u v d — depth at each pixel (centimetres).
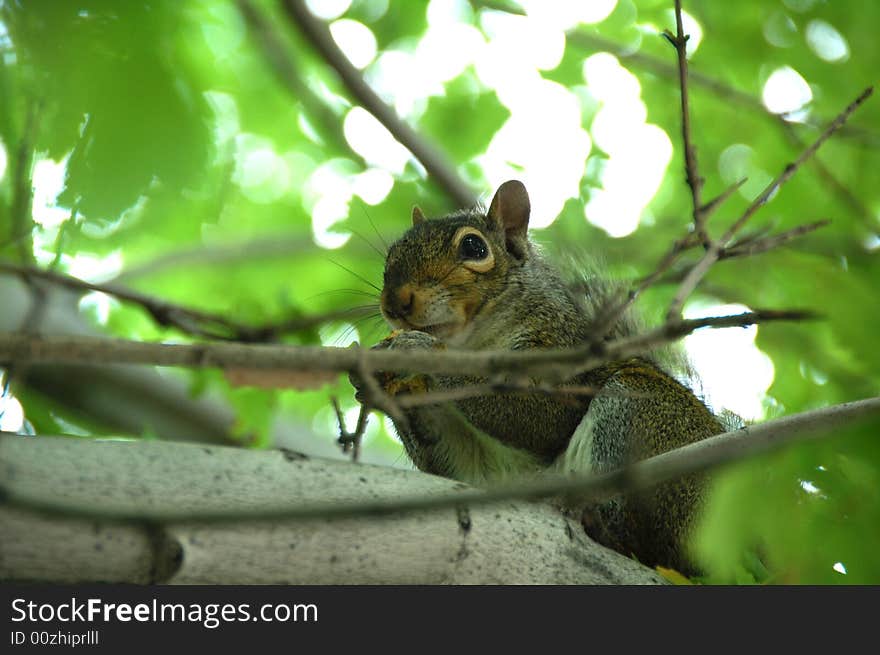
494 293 1123
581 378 1055
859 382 1248
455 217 1173
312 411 1741
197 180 828
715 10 1662
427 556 680
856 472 755
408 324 1088
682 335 570
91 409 1443
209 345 582
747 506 728
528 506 755
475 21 1917
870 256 1326
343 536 655
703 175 1720
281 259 1850
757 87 1697
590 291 1194
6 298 1241
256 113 1900
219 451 656
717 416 1137
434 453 1071
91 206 805
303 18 1525
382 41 1962
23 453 595
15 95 795
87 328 1333
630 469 641
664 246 1666
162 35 824
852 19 1559
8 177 883
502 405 1037
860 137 1517
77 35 787
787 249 1427
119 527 592
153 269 1627
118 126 798
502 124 1942
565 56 1866
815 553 753
